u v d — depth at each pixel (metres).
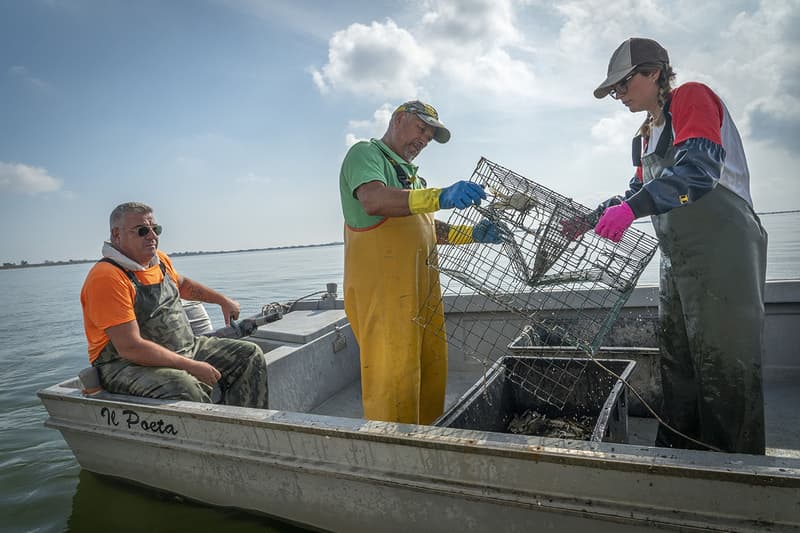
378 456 1.90
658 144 1.95
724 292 1.82
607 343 3.68
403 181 2.47
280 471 2.17
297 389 3.47
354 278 2.45
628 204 1.75
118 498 2.75
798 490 1.30
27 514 2.84
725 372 1.86
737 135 1.88
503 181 2.27
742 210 1.83
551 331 2.16
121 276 2.70
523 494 1.66
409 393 2.40
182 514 2.51
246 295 18.20
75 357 8.23
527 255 2.12
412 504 1.89
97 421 2.70
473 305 4.07
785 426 2.81
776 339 3.45
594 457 1.52
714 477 1.38
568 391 2.89
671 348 2.22
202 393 2.71
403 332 2.38
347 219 2.46
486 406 2.59
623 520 1.50
